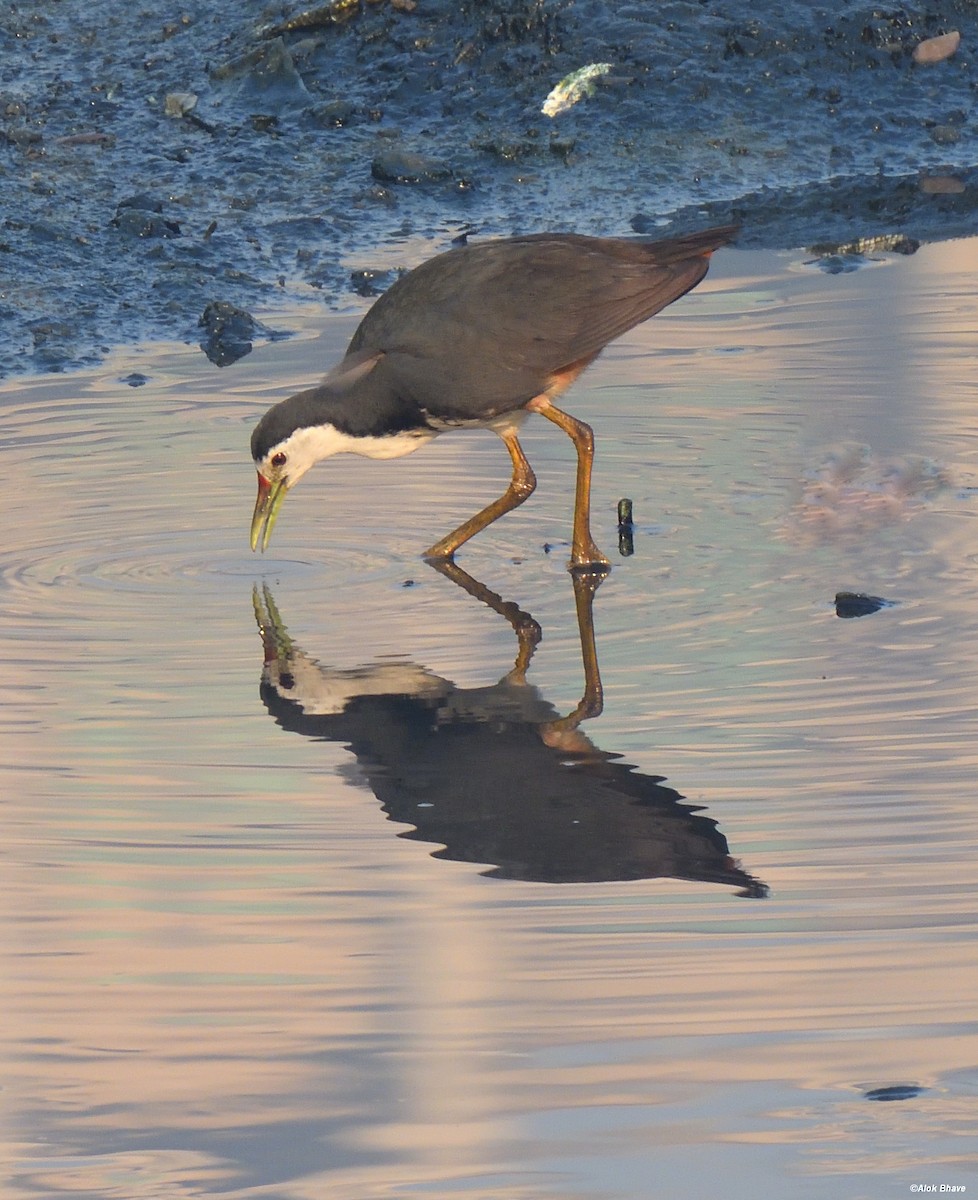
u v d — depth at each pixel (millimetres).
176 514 12320
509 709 9328
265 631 10484
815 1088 6215
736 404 13875
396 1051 6465
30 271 17344
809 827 7980
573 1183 5777
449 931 7258
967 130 20797
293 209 18969
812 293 16484
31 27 22578
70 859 7844
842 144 20516
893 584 10773
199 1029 6629
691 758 8672
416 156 19656
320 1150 5965
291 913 7410
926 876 7539
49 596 11016
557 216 18922
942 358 14539
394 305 11703
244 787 8531
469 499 12719
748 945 7098
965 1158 5848
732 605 10617
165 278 17250
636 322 11484
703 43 21266
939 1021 6559
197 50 21719
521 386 11383
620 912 7379
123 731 9141
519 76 20953
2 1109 6203
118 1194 5742
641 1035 6539
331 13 21766
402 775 8633
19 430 13875
